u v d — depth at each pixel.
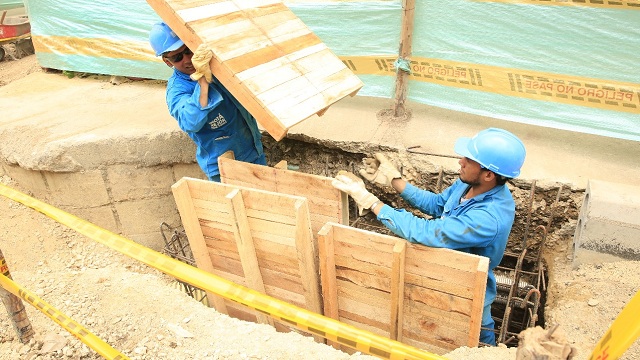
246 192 2.86
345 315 3.07
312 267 2.96
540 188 3.58
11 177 4.76
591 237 3.06
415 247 2.47
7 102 5.23
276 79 2.81
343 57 4.43
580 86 3.64
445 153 3.94
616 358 1.12
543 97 3.82
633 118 3.57
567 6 3.41
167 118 4.66
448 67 4.07
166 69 5.25
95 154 4.33
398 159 4.03
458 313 2.61
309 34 3.29
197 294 4.22
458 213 2.54
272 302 1.74
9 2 8.88
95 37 5.36
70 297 3.09
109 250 4.50
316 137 4.31
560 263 3.39
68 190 4.50
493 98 4.03
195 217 3.22
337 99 2.91
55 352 2.63
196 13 2.86
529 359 1.37
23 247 4.20
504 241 2.53
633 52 3.36
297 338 2.61
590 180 3.14
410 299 2.73
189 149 4.56
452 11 3.82
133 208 4.70
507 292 3.71
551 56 3.64
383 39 4.19
